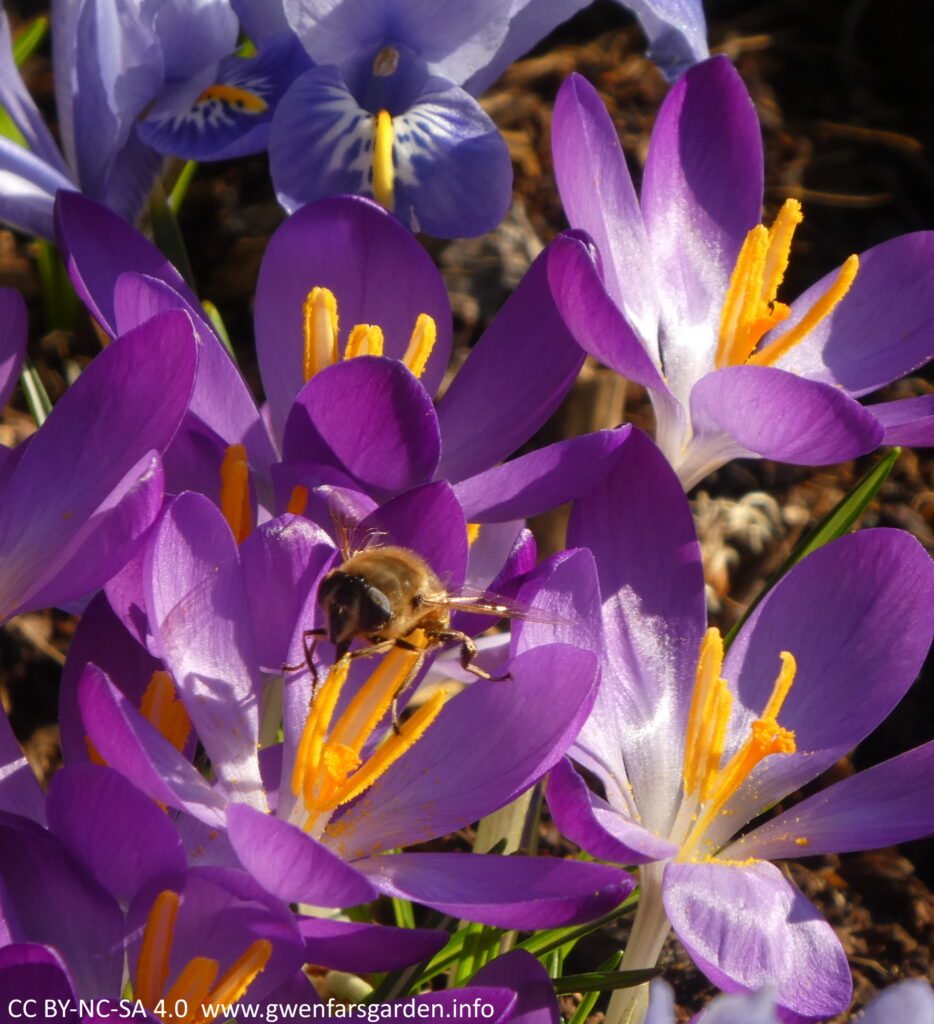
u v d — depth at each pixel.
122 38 0.25
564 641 0.21
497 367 0.23
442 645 0.22
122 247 0.23
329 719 0.21
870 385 0.25
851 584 0.22
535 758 0.21
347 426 0.21
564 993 0.21
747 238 0.24
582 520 0.23
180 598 0.20
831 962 0.21
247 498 0.22
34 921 0.20
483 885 0.20
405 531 0.21
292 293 0.24
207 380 0.22
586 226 0.24
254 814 0.19
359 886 0.19
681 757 0.22
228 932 0.20
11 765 0.21
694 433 0.24
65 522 0.21
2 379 0.22
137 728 0.20
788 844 0.22
